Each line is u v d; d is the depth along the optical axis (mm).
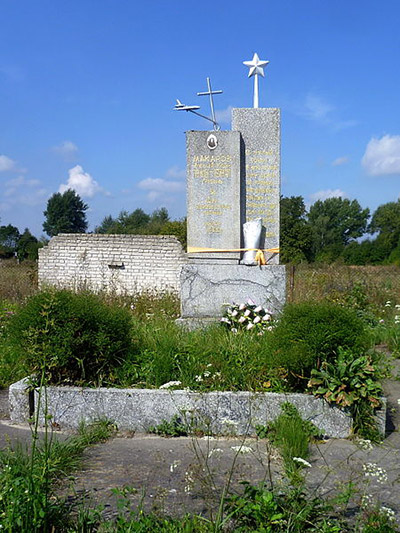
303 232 46281
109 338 4961
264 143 8203
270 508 2648
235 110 8219
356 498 3227
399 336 8539
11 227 63219
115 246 18484
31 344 4703
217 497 3166
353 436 4441
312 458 3979
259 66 8344
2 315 7836
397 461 3953
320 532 2633
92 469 3701
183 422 4602
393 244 50000
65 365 4898
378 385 4508
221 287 7922
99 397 4699
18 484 2852
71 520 2814
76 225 71688
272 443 4211
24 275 17578
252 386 4852
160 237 18312
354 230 74750
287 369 4754
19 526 2582
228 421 3586
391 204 66000
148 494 3258
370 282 14461
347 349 4617
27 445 4027
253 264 7980
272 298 7848
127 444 4305
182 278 7977
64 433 4551
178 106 8344
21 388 4816
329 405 4484
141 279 18422
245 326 6816
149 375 4969
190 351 5312
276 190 8211
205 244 8102
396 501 3215
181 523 2705
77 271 18594
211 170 8055
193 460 3877
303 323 4777
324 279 14250
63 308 4879
